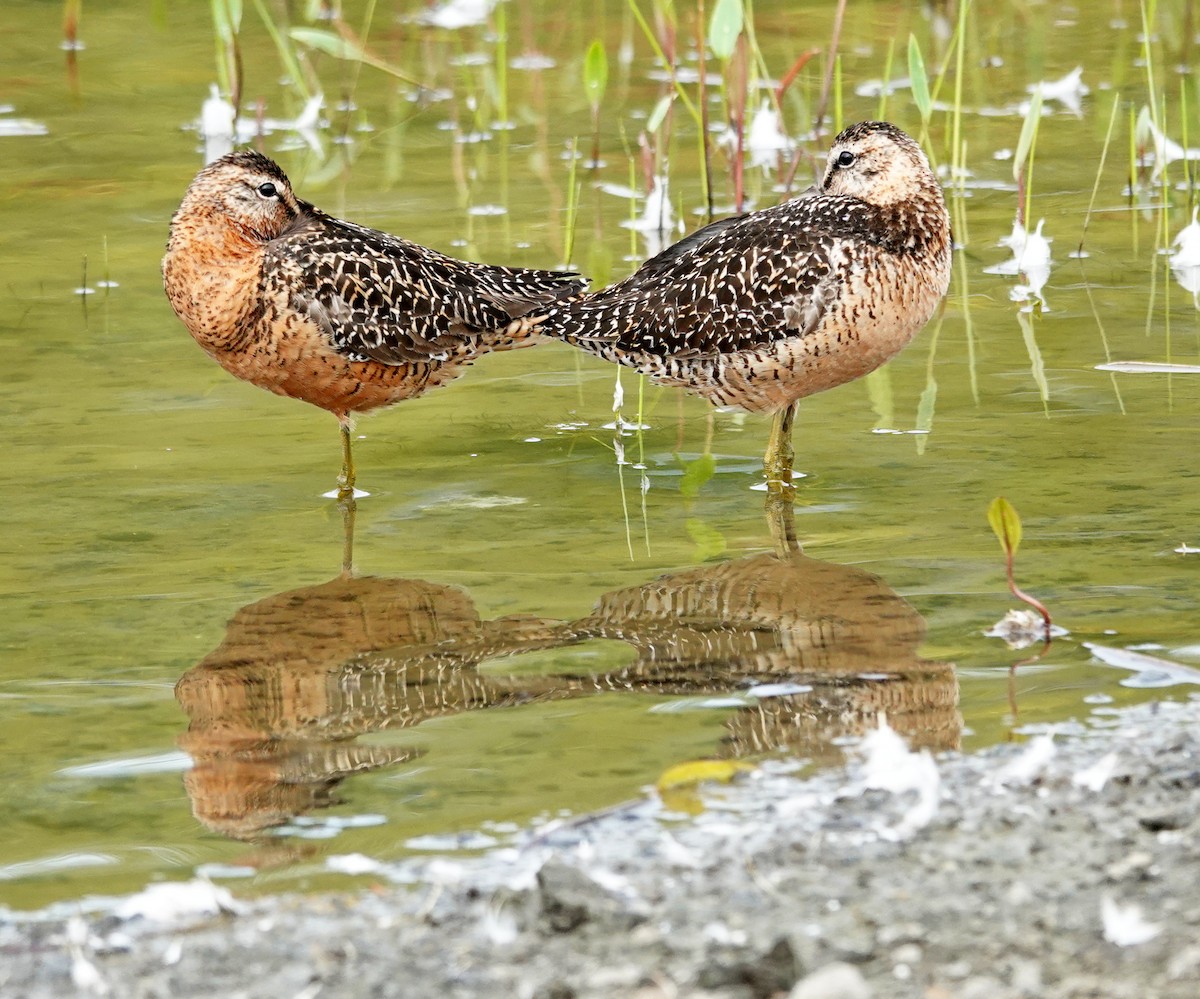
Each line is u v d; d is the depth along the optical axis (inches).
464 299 493.0
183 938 263.1
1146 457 466.0
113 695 350.0
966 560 405.1
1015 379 530.6
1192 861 270.8
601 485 466.3
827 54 880.3
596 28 933.8
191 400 531.5
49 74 869.8
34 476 471.8
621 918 261.3
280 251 476.4
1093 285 615.2
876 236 463.2
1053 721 323.0
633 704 340.5
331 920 267.3
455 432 511.2
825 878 271.9
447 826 296.2
